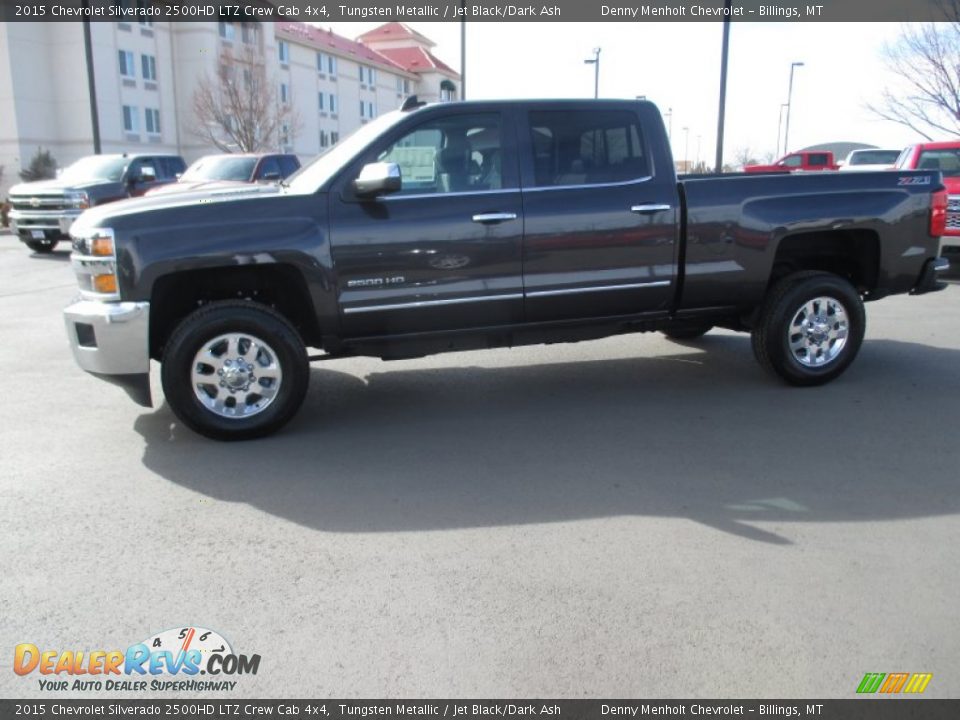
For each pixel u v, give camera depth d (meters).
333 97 60.25
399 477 4.49
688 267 5.70
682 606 3.14
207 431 5.01
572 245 5.42
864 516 3.93
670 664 2.80
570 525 3.85
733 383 6.38
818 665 2.79
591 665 2.80
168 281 4.94
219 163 16.03
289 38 54.16
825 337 6.15
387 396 6.13
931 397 5.92
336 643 2.94
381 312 5.18
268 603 3.20
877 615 3.07
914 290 6.33
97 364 4.88
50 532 3.82
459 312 5.33
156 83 47.72
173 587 3.32
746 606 3.13
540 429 5.30
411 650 2.89
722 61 18.36
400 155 5.19
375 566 3.48
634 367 6.93
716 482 4.37
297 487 4.36
